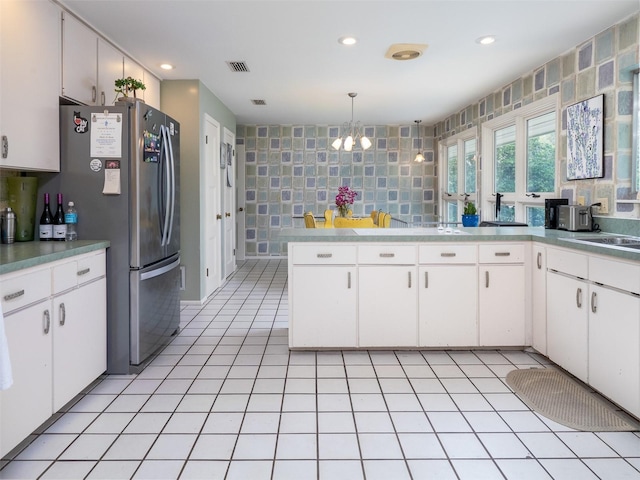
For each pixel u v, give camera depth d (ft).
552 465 6.09
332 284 10.37
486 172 18.17
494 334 10.50
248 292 17.60
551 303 9.57
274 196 25.73
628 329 7.20
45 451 6.43
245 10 9.85
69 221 9.03
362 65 13.80
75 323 7.83
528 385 8.71
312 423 7.25
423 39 11.60
